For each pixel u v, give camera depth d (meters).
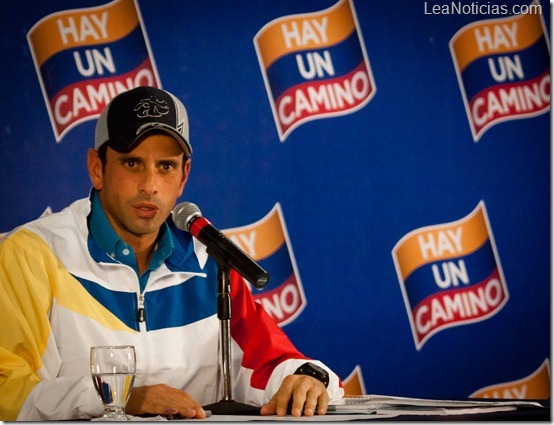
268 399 6.71
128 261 6.88
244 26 11.13
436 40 11.38
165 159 6.68
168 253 7.02
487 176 11.36
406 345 11.27
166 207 6.74
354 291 11.21
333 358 11.15
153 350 6.86
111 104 6.73
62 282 6.74
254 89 11.14
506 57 11.37
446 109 11.40
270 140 11.15
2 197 10.75
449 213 11.36
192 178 11.02
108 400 5.30
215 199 11.05
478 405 5.77
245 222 11.09
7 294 6.51
